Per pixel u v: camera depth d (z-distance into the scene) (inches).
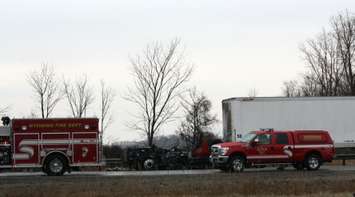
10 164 1354.6
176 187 987.9
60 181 1172.5
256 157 1390.3
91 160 1378.0
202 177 1210.6
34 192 940.6
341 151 1584.6
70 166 1366.9
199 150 1678.2
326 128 1577.3
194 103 2832.2
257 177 1189.1
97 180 1178.6
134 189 965.8
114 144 2460.6
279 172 1352.1
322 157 1421.0
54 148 1364.4
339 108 1587.1
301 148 1411.2
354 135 1587.1
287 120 1557.6
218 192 912.9
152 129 2485.2
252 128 1537.9
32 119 1360.7
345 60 2800.2
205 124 2778.1
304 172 1338.6
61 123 1371.8
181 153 1692.9
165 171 1540.4
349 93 2770.7
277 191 921.5
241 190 928.9
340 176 1197.1
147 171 1567.4
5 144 1358.3
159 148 1720.0
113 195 896.3
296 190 926.4
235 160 1381.6
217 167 1441.9
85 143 1376.7
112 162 1963.6
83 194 909.8
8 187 1043.9
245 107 1540.4
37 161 1358.3
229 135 1551.4
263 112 1547.7
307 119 1567.4
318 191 920.9
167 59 2529.5
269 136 1406.3
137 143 2477.9
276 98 1555.1
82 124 1378.0
